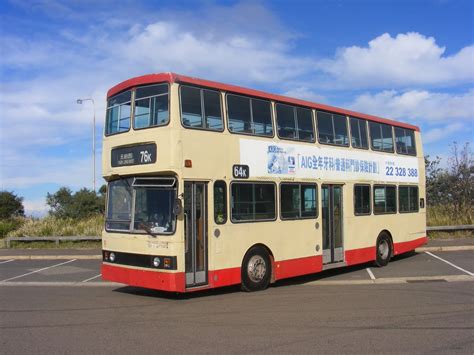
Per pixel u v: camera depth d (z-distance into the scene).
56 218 28.50
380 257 15.24
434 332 7.28
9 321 8.34
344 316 8.40
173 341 6.93
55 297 10.85
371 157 15.16
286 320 8.14
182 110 9.82
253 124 11.29
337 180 13.60
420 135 18.23
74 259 19.41
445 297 10.10
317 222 12.79
